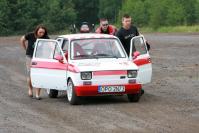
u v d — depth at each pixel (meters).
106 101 21.25
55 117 17.95
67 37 22.28
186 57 40.00
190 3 113.94
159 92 23.27
